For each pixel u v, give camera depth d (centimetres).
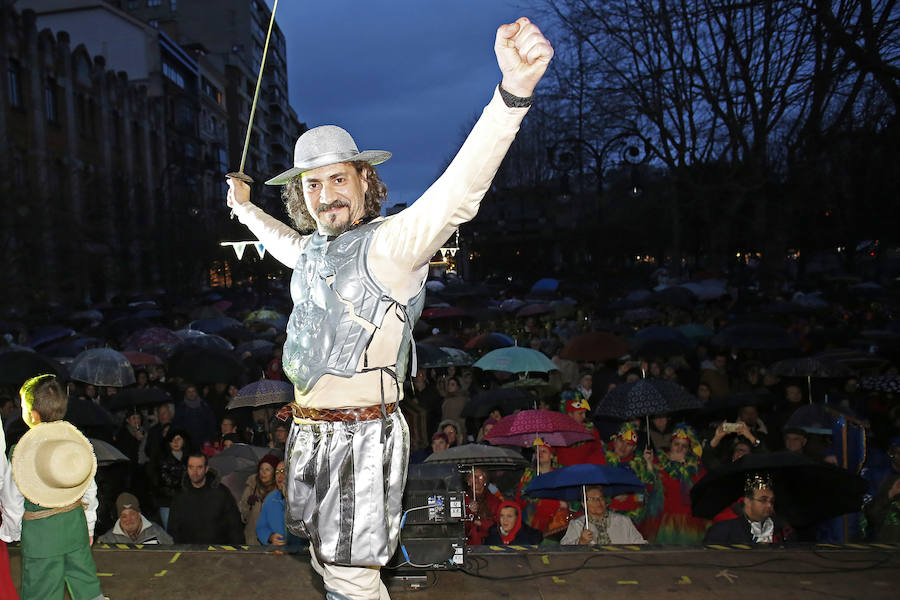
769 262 2270
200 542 586
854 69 1511
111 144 3575
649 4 2280
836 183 2042
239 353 1402
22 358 977
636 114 2555
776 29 1933
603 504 526
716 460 655
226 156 6341
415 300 228
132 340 1441
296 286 237
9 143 2353
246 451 744
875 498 516
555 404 975
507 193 4138
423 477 337
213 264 3456
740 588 324
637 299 2194
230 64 6938
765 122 2098
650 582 331
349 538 219
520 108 185
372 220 235
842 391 926
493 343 1258
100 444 660
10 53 2658
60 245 2253
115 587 334
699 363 1262
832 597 313
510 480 707
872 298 2317
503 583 331
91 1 4544
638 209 3838
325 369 220
